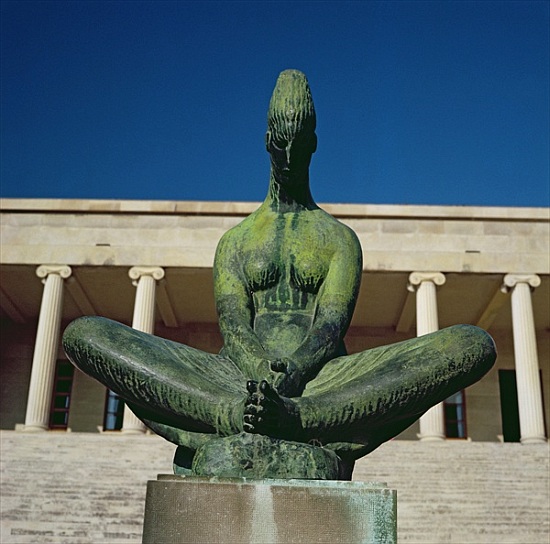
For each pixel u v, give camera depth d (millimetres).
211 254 36344
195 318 41844
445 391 5516
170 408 5520
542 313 41094
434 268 35938
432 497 22078
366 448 5562
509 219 36406
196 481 4762
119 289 39094
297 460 5004
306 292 6316
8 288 39406
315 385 5598
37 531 18891
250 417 4938
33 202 36781
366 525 4656
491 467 24562
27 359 42531
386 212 36375
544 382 42219
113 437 27672
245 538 4645
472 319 41344
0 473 23094
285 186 6488
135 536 18828
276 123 6098
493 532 19609
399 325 41125
